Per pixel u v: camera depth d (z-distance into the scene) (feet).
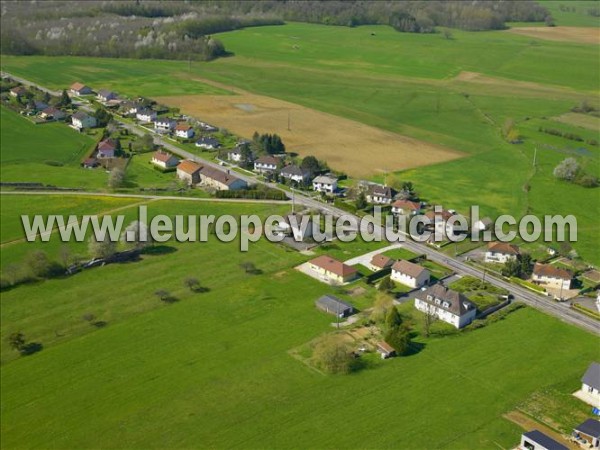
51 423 359.87
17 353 420.77
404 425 352.90
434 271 530.27
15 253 548.72
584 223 637.71
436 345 426.92
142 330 444.96
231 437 346.33
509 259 532.73
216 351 421.18
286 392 381.19
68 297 485.15
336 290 498.28
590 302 486.38
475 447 336.49
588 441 337.31
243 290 496.64
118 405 372.58
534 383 388.16
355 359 411.54
